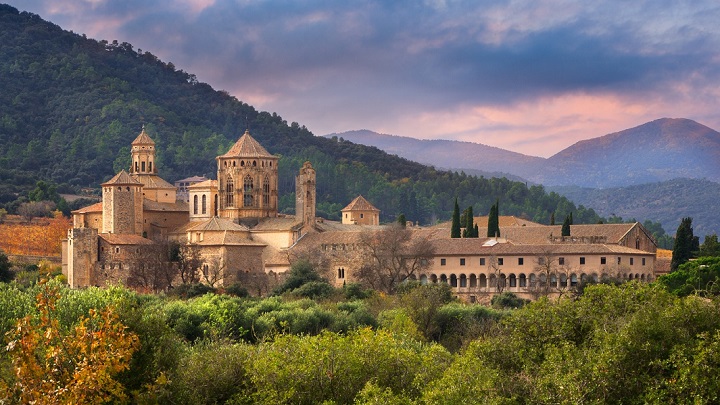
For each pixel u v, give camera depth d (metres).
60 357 70.12
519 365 95.75
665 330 90.06
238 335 137.12
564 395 85.19
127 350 72.38
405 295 171.62
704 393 84.19
